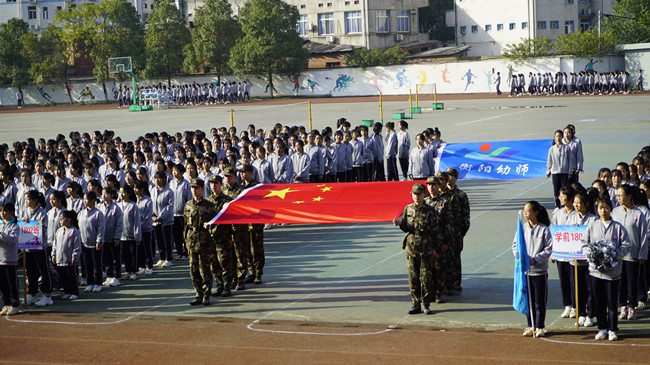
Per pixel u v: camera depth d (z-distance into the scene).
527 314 9.82
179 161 18.56
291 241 16.62
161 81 84.81
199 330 10.63
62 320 11.45
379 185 13.23
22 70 83.75
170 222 14.94
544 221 9.98
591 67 68.94
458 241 11.98
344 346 9.66
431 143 19.80
